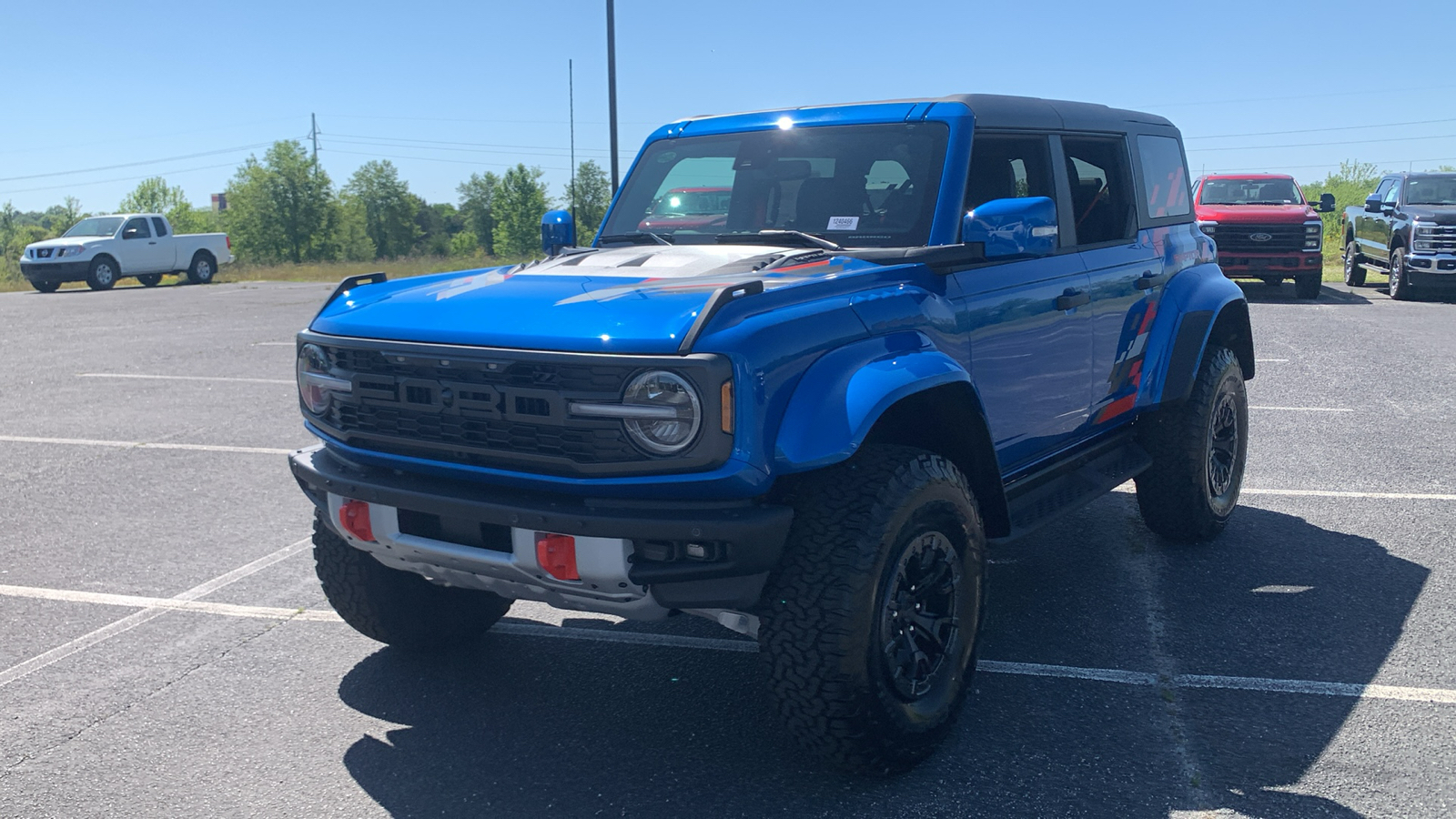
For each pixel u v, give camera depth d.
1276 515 6.19
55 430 8.69
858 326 3.36
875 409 3.15
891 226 4.05
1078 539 5.82
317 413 3.68
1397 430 8.34
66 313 19.28
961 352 3.84
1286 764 3.38
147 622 4.69
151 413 9.39
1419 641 4.34
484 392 3.16
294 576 5.28
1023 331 4.21
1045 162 4.61
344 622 4.58
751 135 4.59
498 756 3.50
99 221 28.06
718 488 2.97
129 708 3.87
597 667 4.23
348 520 3.51
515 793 3.27
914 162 4.15
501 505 3.11
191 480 7.11
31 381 11.16
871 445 3.42
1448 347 12.75
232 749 3.56
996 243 3.69
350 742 3.61
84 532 5.97
